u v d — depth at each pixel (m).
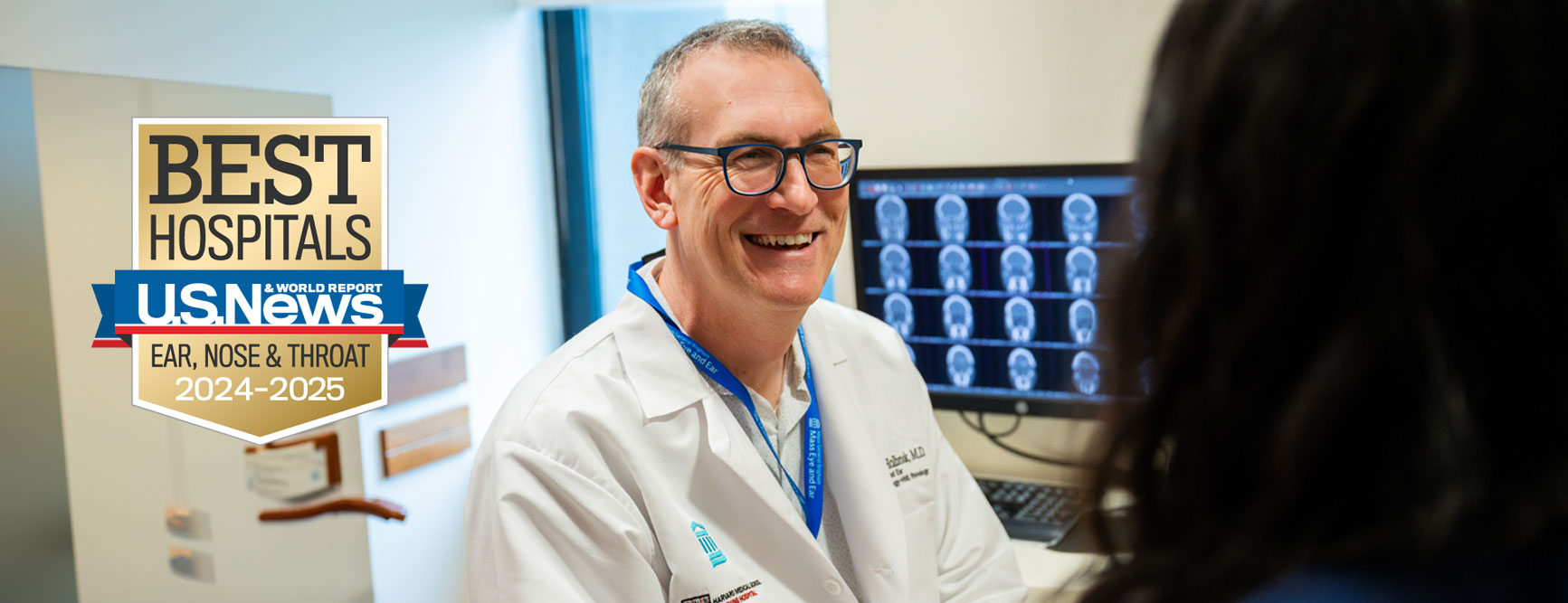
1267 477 0.39
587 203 3.75
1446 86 0.35
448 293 3.29
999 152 2.20
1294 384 0.39
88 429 2.25
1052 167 2.06
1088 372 2.13
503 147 3.54
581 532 1.18
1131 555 0.45
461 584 3.37
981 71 2.19
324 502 2.80
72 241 2.23
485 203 3.45
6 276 2.09
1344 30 0.37
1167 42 0.43
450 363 3.27
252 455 2.64
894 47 2.25
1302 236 0.37
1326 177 0.37
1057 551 1.94
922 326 2.27
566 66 3.70
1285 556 0.39
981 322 2.21
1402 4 0.37
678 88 1.23
